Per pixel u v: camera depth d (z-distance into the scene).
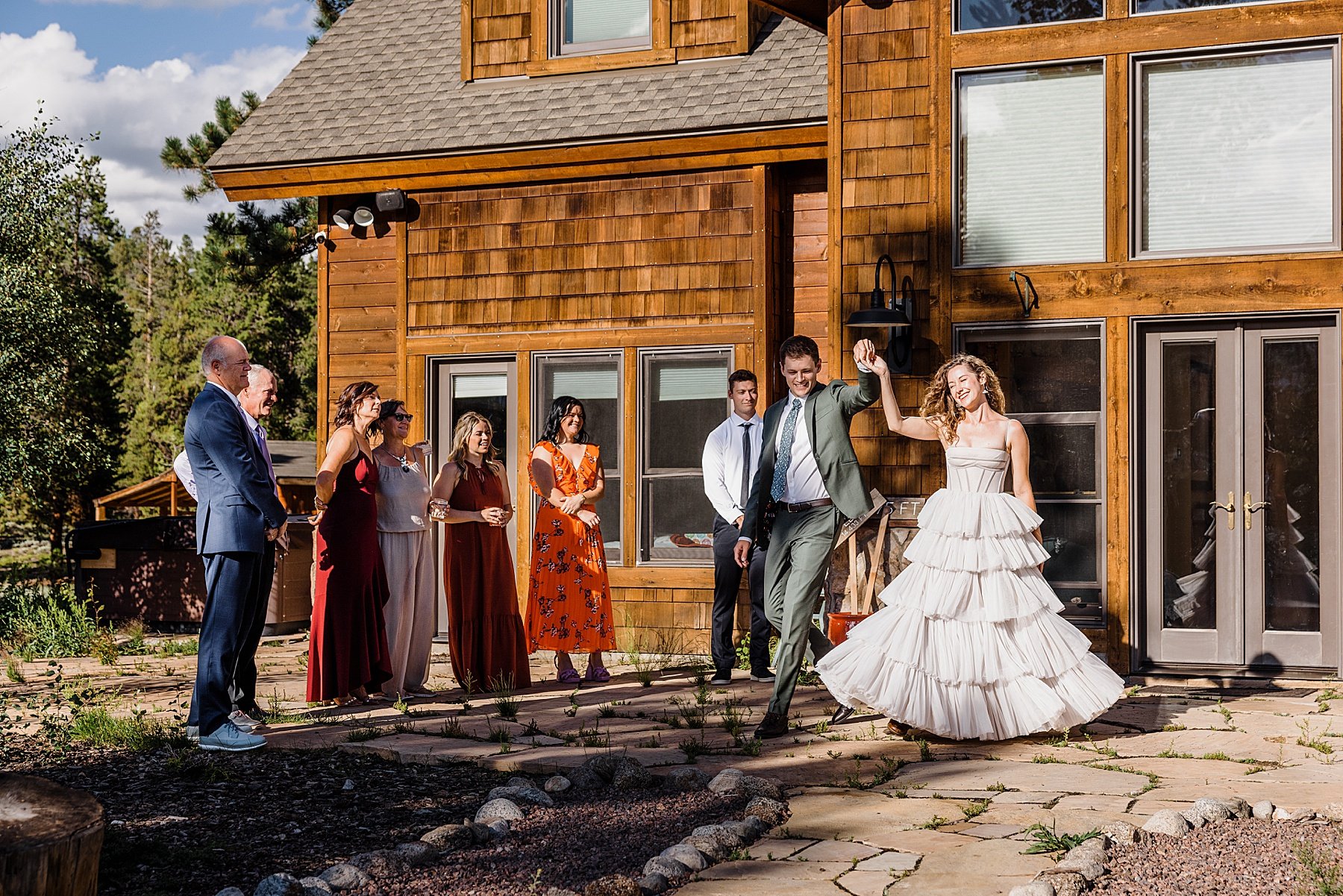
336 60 11.79
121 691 7.56
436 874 3.84
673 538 9.84
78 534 11.99
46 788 3.39
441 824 4.47
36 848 2.90
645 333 9.84
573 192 10.08
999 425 6.06
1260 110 7.91
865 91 8.56
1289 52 7.86
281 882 3.57
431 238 10.45
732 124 9.36
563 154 9.87
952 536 5.90
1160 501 8.05
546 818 4.52
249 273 22.09
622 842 4.18
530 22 10.78
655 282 9.84
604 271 9.98
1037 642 5.81
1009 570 5.85
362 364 10.88
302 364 35.94
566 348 10.05
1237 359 7.93
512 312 10.23
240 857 4.05
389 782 5.14
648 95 10.07
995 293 8.20
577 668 8.81
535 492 10.18
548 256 10.14
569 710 6.80
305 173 10.55
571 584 7.88
